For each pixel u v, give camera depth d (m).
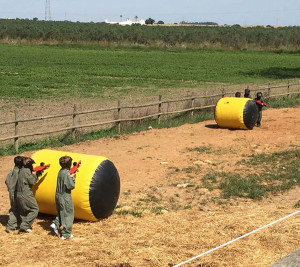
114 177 10.04
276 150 17.27
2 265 7.95
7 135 18.89
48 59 55.31
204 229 9.65
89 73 42.81
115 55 63.97
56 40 78.69
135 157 16.20
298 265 7.39
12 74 40.16
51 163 9.91
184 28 93.00
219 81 39.81
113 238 9.20
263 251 8.51
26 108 25.17
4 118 22.22
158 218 10.39
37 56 58.50
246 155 16.45
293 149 17.20
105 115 23.55
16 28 77.94
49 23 97.31
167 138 19.38
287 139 19.14
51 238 9.21
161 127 21.69
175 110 24.42
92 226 9.84
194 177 13.80
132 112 23.75
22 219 9.42
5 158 15.81
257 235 9.21
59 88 33.31
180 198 11.95
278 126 21.91
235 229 9.61
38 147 17.36
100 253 8.45
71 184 9.09
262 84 37.19
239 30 89.69
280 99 29.80
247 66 54.75
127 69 47.38
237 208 11.09
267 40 81.31
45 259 8.20
